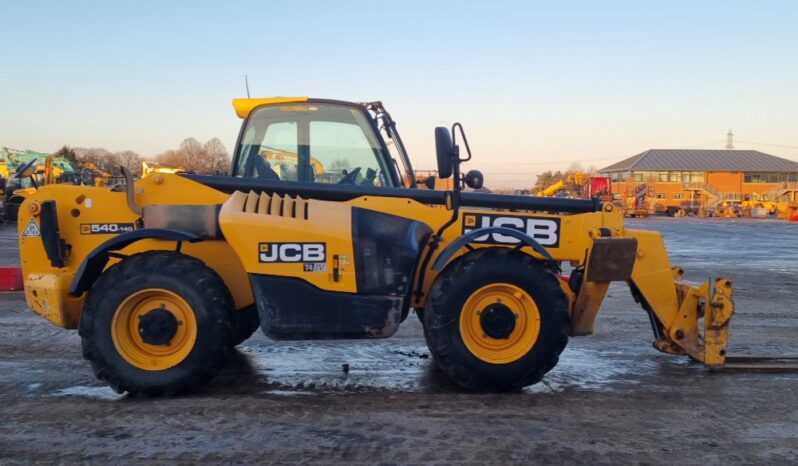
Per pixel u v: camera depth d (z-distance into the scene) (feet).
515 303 15.46
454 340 15.11
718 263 49.24
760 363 18.30
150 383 14.67
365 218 15.43
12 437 12.80
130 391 14.75
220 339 14.82
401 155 18.65
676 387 16.21
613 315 26.37
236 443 12.53
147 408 14.35
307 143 17.52
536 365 15.23
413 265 15.29
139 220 16.29
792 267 46.34
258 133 17.43
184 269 14.75
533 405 14.75
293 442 12.60
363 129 17.66
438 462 11.78
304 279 15.02
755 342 21.59
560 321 15.29
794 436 13.16
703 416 14.19
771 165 243.60
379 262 15.19
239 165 17.35
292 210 15.57
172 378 14.70
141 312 14.92
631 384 16.46
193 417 13.84
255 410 14.29
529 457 12.01
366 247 15.16
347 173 17.57
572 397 15.35
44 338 21.15
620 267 16.55
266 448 12.32
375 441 12.66
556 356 15.34
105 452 12.12
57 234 16.06
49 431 13.09
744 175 240.94
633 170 238.27
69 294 15.23
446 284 15.15
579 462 11.83
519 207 16.99
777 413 14.43
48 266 16.40
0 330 22.27
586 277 16.61
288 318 15.02
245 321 18.24
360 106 17.65
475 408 14.52
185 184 16.26
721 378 17.03
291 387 16.02
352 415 14.03
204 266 15.06
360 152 17.61
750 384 16.53
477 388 15.55
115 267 14.84
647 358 19.17
